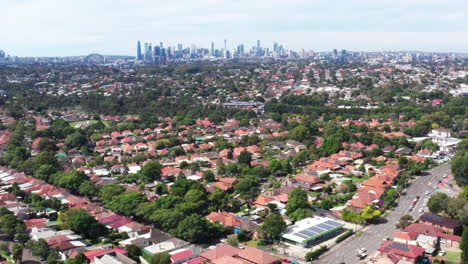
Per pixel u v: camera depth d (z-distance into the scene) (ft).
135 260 494.18
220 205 646.74
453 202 588.09
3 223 560.20
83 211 612.29
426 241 503.20
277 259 468.75
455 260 475.72
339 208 643.45
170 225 562.66
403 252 470.80
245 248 514.68
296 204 631.97
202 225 547.90
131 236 559.79
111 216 611.06
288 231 552.41
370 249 513.86
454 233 537.65
